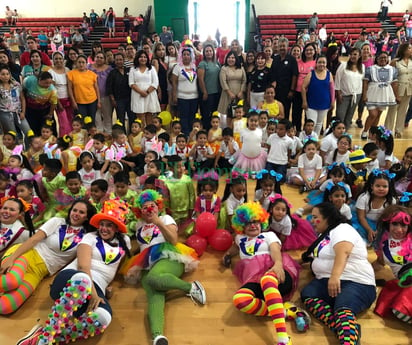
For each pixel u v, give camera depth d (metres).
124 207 2.58
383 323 2.30
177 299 2.54
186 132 5.99
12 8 16.33
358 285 2.27
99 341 2.19
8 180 3.35
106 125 5.99
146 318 2.37
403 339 2.18
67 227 2.71
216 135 5.03
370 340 2.17
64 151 4.30
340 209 3.08
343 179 3.54
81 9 16.42
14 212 2.70
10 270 2.41
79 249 2.43
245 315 2.39
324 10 16.50
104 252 2.46
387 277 2.72
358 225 3.19
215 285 2.69
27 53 5.71
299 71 5.60
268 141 4.60
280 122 4.41
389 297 2.34
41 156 4.03
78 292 2.04
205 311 2.43
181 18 15.54
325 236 2.49
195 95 5.83
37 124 5.41
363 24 15.84
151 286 2.45
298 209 3.68
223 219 3.30
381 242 2.54
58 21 16.23
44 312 2.42
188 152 4.73
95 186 3.25
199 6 15.77
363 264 2.35
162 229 2.64
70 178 3.29
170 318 2.37
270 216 3.00
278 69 5.55
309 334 2.21
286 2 16.50
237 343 2.17
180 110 5.90
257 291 2.35
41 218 3.41
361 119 7.12
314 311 2.31
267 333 2.24
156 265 2.58
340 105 5.75
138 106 5.54
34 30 15.67
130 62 5.94
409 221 2.33
